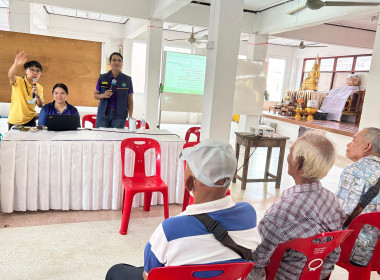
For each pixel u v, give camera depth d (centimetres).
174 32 984
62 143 274
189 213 99
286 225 121
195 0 600
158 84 618
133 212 301
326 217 125
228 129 383
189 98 724
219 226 96
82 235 250
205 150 103
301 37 688
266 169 429
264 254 124
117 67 381
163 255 96
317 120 791
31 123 387
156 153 284
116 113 388
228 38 361
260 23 639
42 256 217
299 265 126
